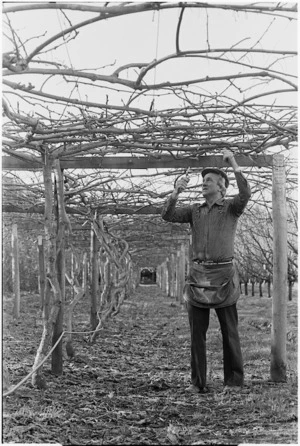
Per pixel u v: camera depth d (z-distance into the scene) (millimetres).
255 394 6477
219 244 6703
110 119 5625
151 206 10484
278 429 5168
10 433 4875
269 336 12070
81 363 9141
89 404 6207
